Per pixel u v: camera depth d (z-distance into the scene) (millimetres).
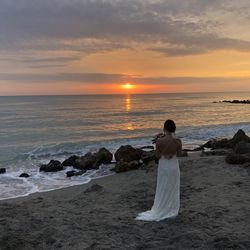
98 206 8984
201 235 6383
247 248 5816
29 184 14555
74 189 13125
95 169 17188
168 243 6160
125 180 13820
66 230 6898
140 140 29703
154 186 11328
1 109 80562
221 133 33188
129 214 8039
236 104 104438
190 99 158875
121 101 135375
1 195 12727
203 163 14414
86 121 50000
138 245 6113
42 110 76438
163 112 68062
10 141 31234
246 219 7219
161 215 7473
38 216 7887
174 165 7441
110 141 29516
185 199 9086
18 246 6172
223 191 9648
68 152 24109
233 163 13719
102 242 6281
